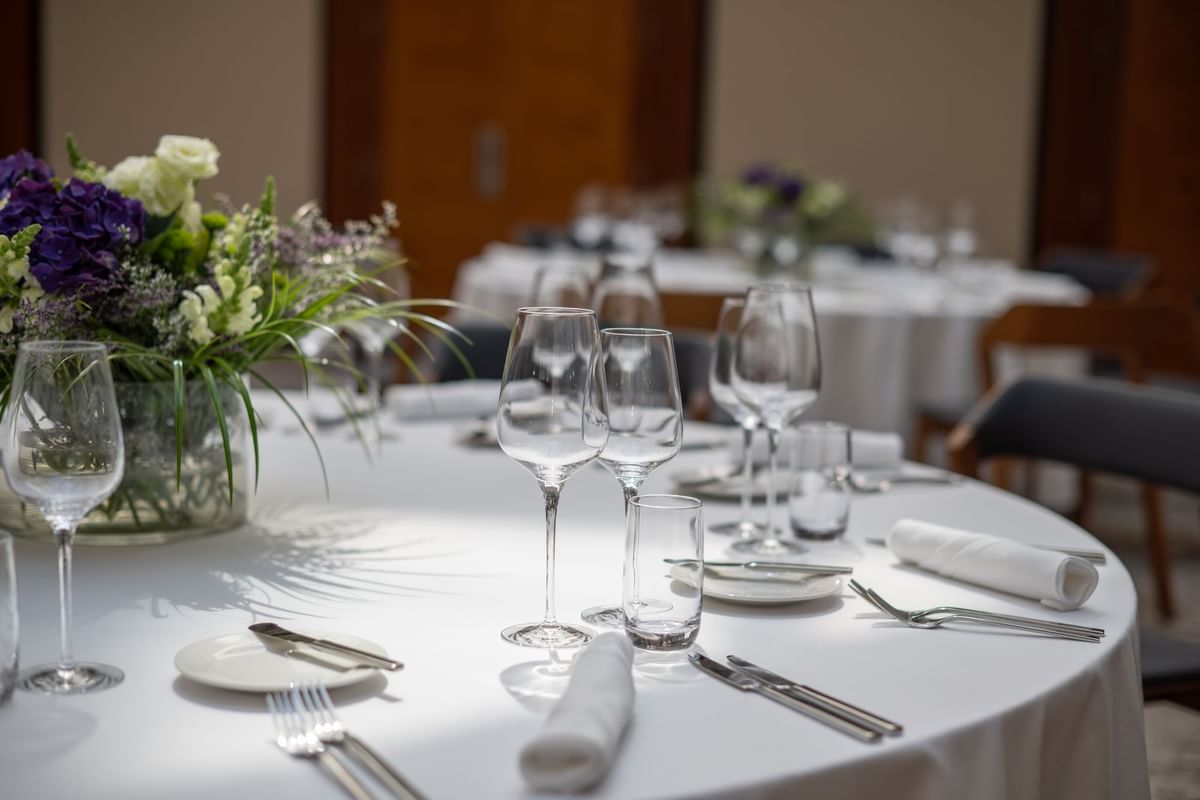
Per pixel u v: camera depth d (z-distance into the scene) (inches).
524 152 309.6
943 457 170.9
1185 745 119.2
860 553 62.6
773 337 63.6
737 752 39.0
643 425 53.3
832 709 42.1
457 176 306.7
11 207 56.9
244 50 289.0
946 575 58.8
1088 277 238.2
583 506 69.6
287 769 37.4
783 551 62.3
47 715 40.7
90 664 44.8
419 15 299.0
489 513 67.5
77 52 279.9
